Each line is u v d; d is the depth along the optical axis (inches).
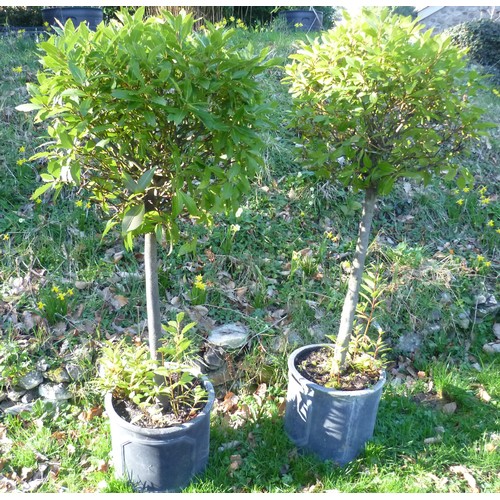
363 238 103.2
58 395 114.0
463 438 113.8
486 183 191.8
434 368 131.6
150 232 88.1
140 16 80.3
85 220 149.0
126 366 98.2
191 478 98.7
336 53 94.9
